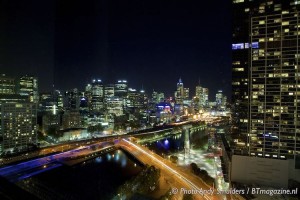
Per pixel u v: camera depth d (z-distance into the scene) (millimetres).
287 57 167875
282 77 169375
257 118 178125
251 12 180625
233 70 194875
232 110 196875
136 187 156625
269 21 173000
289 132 168000
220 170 199875
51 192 165500
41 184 178000
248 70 185000
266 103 174875
